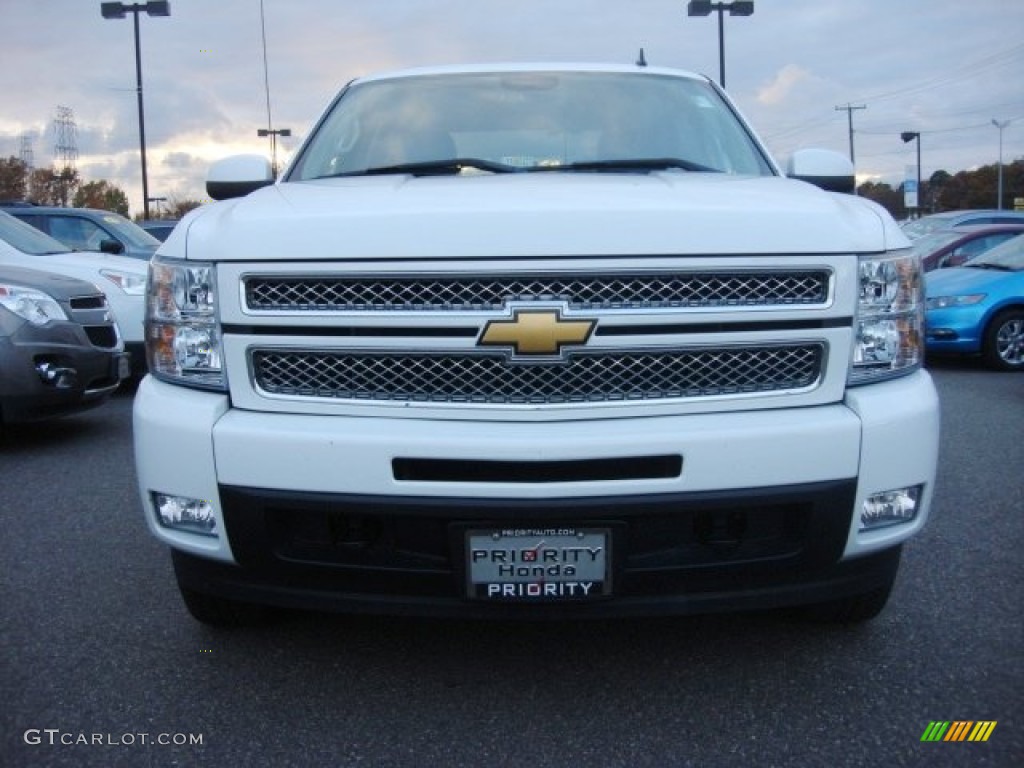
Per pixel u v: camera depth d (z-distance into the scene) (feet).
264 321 9.02
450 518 8.64
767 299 9.00
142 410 9.45
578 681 10.18
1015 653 10.66
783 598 9.24
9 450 21.84
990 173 263.90
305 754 8.79
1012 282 35.24
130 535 15.30
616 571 8.73
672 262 8.75
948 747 8.77
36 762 8.66
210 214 10.06
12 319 20.52
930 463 9.37
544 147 12.99
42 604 12.38
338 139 13.51
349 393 9.02
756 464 8.70
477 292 8.78
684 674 10.31
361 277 8.81
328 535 9.07
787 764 8.54
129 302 29.99
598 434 8.59
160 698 9.86
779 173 12.79
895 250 9.49
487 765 8.60
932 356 39.01
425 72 14.74
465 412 8.84
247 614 11.18
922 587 12.65
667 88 14.29
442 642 11.18
